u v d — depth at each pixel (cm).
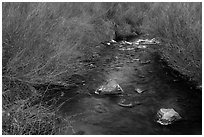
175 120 304
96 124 294
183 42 441
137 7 972
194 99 359
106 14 820
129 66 497
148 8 978
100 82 412
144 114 319
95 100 350
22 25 353
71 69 426
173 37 480
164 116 305
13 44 335
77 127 285
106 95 366
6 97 306
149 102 350
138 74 454
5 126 260
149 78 434
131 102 349
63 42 450
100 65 497
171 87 397
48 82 373
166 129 288
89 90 380
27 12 390
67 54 441
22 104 288
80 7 707
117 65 502
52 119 291
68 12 629
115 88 376
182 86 400
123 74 453
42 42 390
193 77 414
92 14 741
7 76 313
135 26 901
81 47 548
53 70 386
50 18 491
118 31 815
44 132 267
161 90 388
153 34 659
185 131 285
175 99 360
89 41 609
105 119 304
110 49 630
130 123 299
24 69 339
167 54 496
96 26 709
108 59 540
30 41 355
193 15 465
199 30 403
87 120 300
